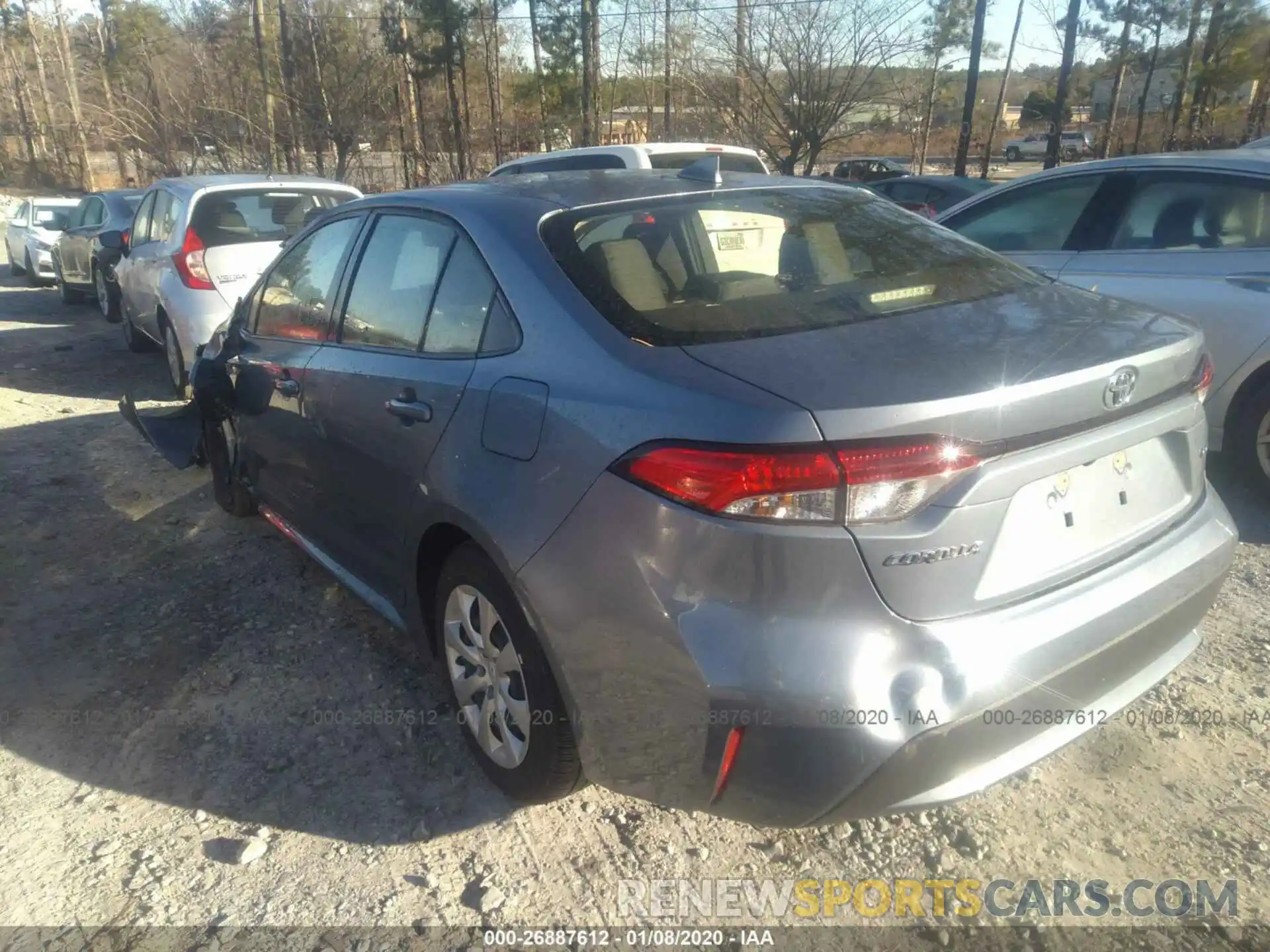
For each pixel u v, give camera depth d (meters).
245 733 3.32
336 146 23.50
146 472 5.93
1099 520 2.47
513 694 2.77
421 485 2.93
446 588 2.98
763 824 2.26
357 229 3.69
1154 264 5.02
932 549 2.11
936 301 2.73
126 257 9.15
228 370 4.50
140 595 4.33
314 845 2.80
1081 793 2.90
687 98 18.50
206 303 7.30
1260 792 2.87
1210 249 4.89
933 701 2.13
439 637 3.13
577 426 2.38
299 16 23.91
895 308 2.67
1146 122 31.09
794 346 2.37
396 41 24.61
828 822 2.21
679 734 2.23
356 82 23.69
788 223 3.13
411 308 3.21
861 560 2.08
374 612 4.14
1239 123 26.59
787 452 2.04
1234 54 25.00
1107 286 5.12
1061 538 2.38
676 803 2.37
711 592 2.14
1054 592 2.35
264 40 24.17
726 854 2.73
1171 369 2.54
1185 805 2.83
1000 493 2.19
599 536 2.30
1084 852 2.68
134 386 8.37
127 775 3.13
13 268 17.69
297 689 3.58
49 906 2.60
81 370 9.09
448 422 2.83
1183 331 2.66
